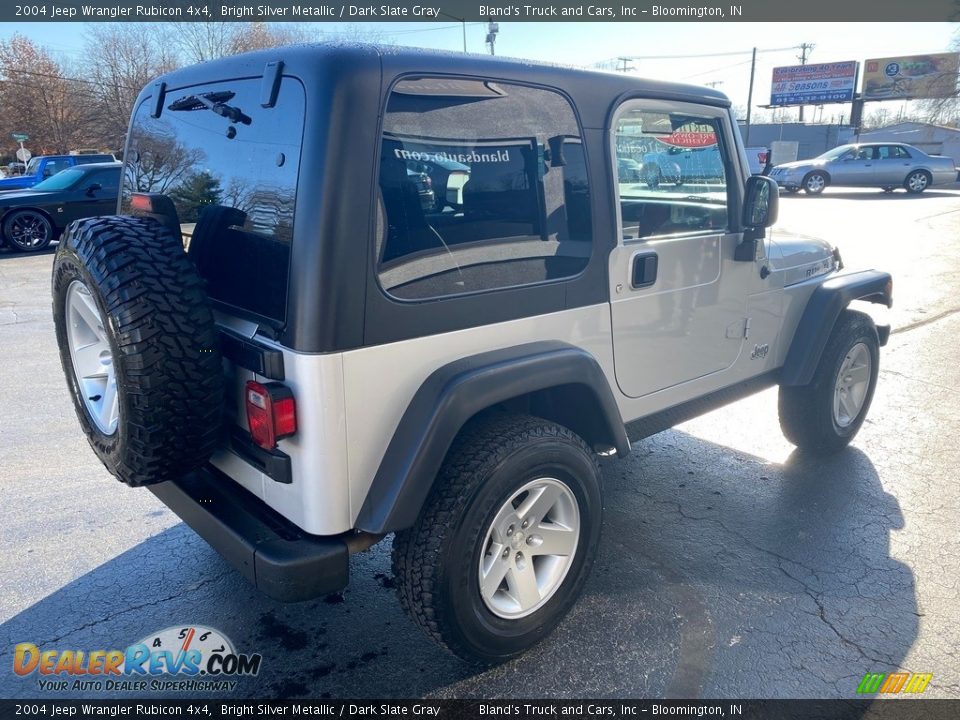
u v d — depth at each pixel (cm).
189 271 221
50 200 1302
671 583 313
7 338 714
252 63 229
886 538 350
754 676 258
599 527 276
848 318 419
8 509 377
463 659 249
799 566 327
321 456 212
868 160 2227
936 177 2222
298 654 273
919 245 1210
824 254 419
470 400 227
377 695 252
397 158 216
